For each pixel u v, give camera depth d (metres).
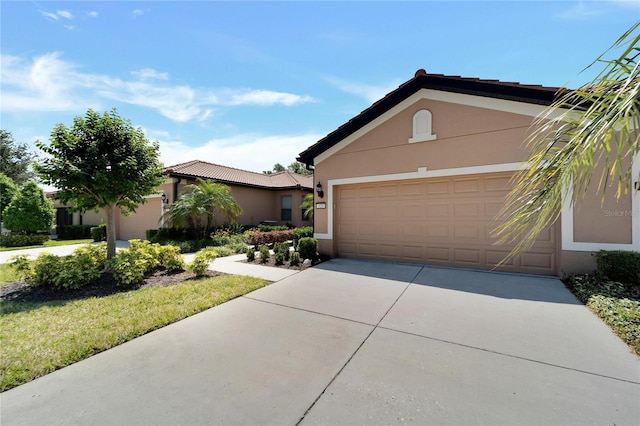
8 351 3.08
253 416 2.16
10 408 2.25
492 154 6.69
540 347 3.23
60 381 2.60
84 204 6.78
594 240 5.69
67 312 4.25
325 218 9.16
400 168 7.87
